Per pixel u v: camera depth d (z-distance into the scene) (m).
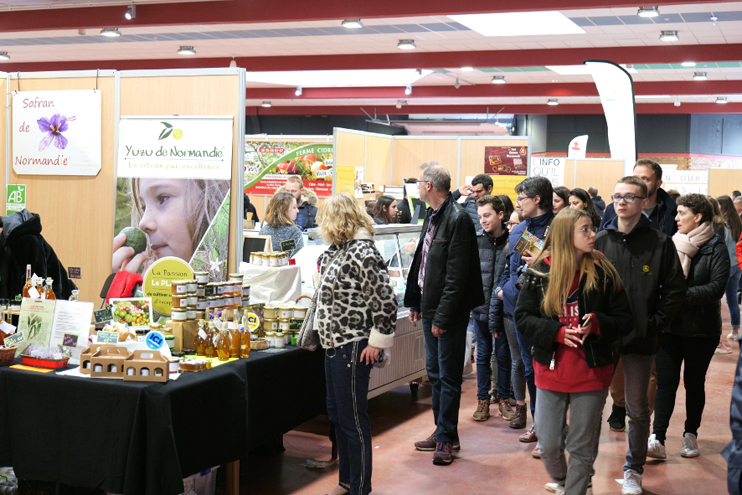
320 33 12.41
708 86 16.48
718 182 16.33
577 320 2.96
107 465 2.77
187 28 12.17
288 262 4.02
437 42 13.00
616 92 9.70
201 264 4.24
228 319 3.49
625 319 2.98
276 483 3.75
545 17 10.90
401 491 3.68
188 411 2.86
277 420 3.47
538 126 25.55
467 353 6.30
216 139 4.17
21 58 15.98
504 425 4.88
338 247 3.39
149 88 4.39
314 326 3.44
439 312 3.96
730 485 2.29
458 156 10.02
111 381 2.82
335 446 4.05
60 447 2.87
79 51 14.91
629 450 3.65
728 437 4.65
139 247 4.42
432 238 4.12
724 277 3.91
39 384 2.91
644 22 10.95
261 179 12.67
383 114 24.45
